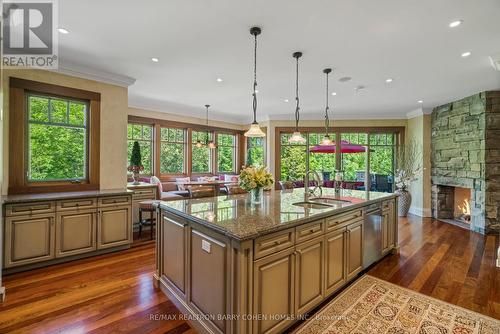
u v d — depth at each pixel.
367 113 6.78
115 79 3.90
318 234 2.18
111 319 2.06
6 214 2.78
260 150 8.17
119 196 3.59
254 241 1.66
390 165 6.93
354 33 2.64
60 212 3.11
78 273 2.88
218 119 8.02
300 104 5.89
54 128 3.47
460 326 2.03
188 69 3.72
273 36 2.72
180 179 7.06
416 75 3.89
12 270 2.84
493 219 4.59
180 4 2.18
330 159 7.20
